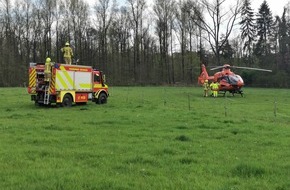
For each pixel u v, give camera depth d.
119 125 17.61
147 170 9.05
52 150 11.45
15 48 89.62
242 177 8.58
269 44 97.56
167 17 94.38
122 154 10.99
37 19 91.19
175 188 7.62
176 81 97.50
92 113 23.19
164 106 29.73
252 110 27.55
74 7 92.56
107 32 95.00
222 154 11.12
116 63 96.25
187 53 95.38
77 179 8.13
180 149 11.91
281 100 39.50
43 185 7.66
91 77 30.53
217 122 19.05
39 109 26.30
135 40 95.81
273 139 13.93
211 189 7.55
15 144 12.61
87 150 11.55
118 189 7.51
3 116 21.31
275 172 8.97
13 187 7.58
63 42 92.62
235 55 101.19
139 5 95.31
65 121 19.05
